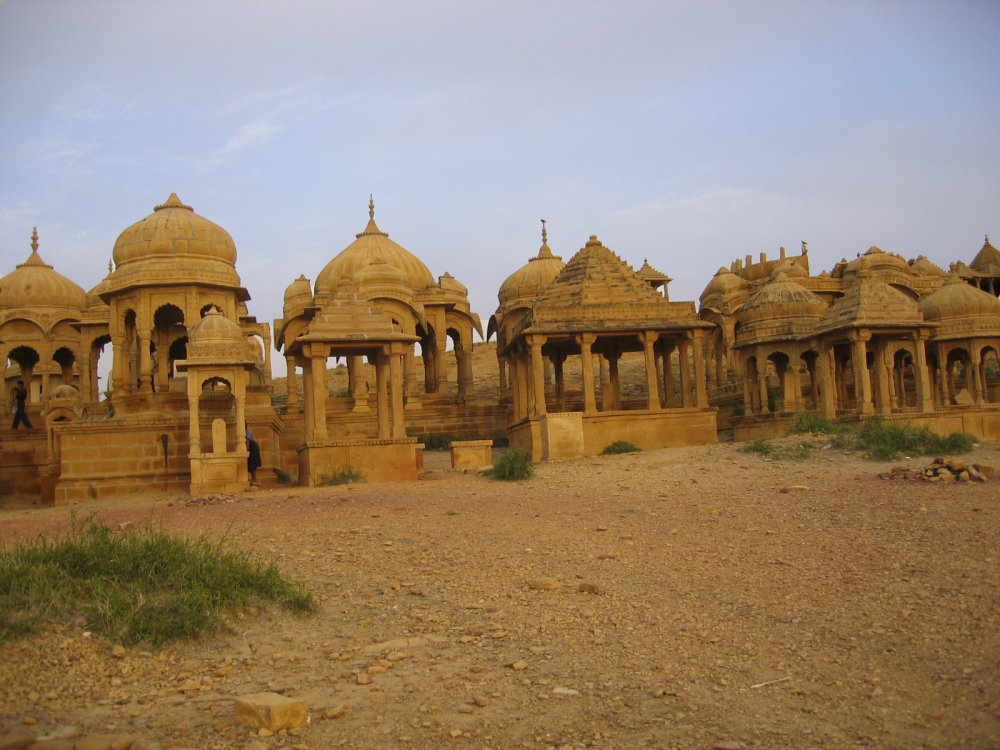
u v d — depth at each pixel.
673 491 19.16
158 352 33.84
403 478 25.62
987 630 8.98
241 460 25.03
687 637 9.54
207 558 11.41
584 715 7.76
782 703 7.81
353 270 44.12
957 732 7.00
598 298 31.47
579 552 13.47
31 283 43.19
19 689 8.26
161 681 8.79
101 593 10.28
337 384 63.59
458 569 12.66
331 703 8.17
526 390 33.34
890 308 28.22
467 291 45.53
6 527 17.95
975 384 33.53
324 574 12.48
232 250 32.28
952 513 14.70
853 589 10.75
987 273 53.09
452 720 7.75
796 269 43.69
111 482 27.52
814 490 18.12
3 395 42.03
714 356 44.31
